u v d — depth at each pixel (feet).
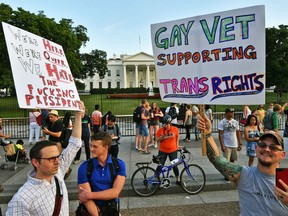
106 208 8.96
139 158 30.73
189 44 11.32
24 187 7.05
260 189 7.22
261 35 10.00
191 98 11.41
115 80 349.82
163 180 20.67
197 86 11.22
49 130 21.20
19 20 102.32
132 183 20.56
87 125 28.30
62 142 20.95
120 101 121.29
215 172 24.48
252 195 7.29
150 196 20.59
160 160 21.09
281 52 128.67
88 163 9.37
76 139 9.52
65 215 7.59
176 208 18.37
